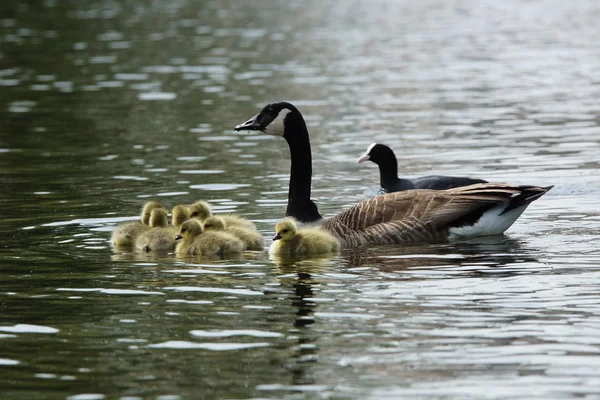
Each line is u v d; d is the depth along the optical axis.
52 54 43.41
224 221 16.03
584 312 11.66
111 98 33.34
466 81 36.06
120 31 51.19
